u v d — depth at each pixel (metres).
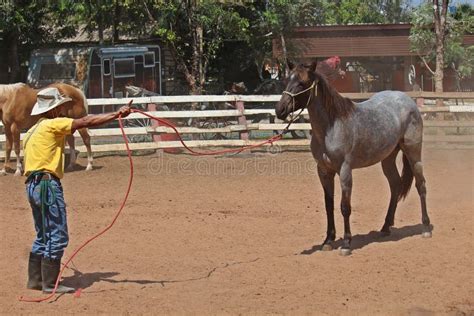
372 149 8.62
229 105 19.78
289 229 9.77
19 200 12.66
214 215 10.79
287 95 8.10
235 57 30.84
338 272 7.44
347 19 48.12
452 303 6.32
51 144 6.78
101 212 11.20
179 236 9.40
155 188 13.46
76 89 15.59
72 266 7.92
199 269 7.71
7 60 30.19
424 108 19.25
